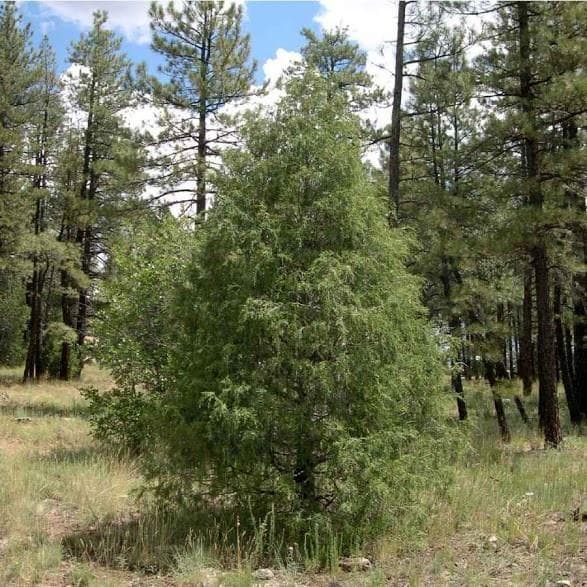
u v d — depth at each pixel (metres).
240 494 6.83
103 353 12.33
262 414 6.48
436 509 7.52
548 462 10.92
